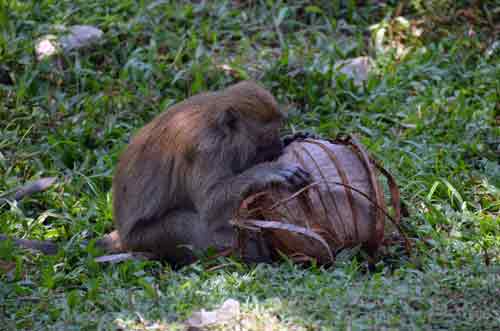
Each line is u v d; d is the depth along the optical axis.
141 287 10.20
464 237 11.59
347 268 10.18
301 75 16.23
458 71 16.58
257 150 11.25
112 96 15.48
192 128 11.20
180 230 11.49
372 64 16.86
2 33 16.58
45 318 9.23
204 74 16.00
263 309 9.02
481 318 8.92
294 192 10.48
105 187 13.81
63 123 14.98
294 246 10.50
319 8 18.41
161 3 18.00
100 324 8.85
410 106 15.58
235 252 10.85
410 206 12.34
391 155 13.85
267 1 18.53
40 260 11.21
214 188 11.02
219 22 17.83
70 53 16.42
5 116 15.04
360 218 10.51
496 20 17.92
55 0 17.83
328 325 8.70
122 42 16.89
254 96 11.27
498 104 15.33
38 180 12.98
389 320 8.78
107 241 12.08
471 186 13.16
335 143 11.08
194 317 8.95
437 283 9.73
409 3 18.59
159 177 11.48
